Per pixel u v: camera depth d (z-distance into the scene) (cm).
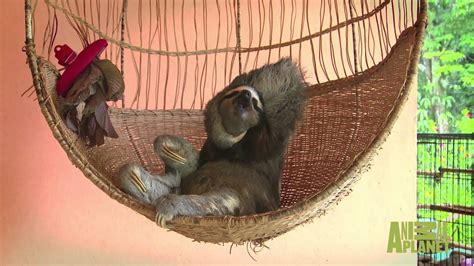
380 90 136
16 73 180
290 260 197
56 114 119
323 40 199
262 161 136
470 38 462
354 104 146
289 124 138
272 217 108
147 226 189
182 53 175
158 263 190
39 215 182
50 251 182
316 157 151
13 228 180
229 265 195
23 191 181
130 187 116
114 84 124
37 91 120
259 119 133
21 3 180
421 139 283
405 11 142
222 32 197
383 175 201
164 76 192
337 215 199
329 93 154
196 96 193
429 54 465
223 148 135
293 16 198
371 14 156
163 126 164
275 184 138
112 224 187
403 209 203
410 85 120
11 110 180
